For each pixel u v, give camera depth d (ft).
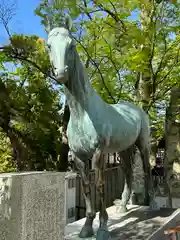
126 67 28.04
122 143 17.42
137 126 18.95
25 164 29.27
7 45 26.68
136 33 23.11
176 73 27.96
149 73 25.72
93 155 15.33
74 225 19.74
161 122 37.19
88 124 15.02
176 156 29.76
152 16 24.09
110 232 17.49
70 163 30.68
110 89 25.45
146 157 21.71
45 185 9.94
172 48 26.37
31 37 27.17
